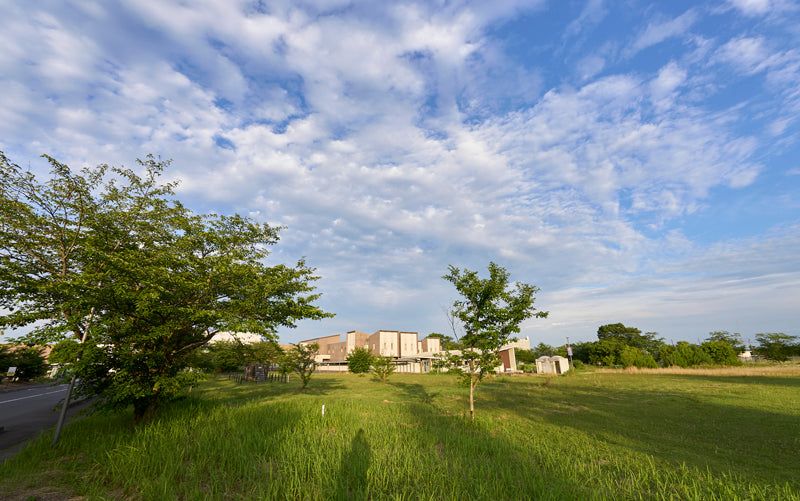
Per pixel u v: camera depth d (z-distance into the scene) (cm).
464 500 646
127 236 1339
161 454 861
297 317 1580
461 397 2405
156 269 1134
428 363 6266
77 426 1301
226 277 1380
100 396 1212
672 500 634
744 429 1274
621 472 820
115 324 1182
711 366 5600
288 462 820
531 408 1864
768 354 6519
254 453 901
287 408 1572
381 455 890
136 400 1250
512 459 897
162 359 1323
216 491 680
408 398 2350
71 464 875
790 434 1178
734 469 845
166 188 1485
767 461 905
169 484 702
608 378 3900
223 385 3619
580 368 6612
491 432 1250
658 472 812
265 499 620
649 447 1045
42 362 4794
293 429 1177
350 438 1062
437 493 679
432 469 794
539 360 6012
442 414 1625
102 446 988
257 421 1273
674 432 1254
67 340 1083
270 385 3616
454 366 1641
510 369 5681
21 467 850
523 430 1291
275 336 1438
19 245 1163
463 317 1546
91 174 1304
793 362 6412
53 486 735
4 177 1123
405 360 7012
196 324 1404
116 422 1375
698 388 2681
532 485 695
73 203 1224
